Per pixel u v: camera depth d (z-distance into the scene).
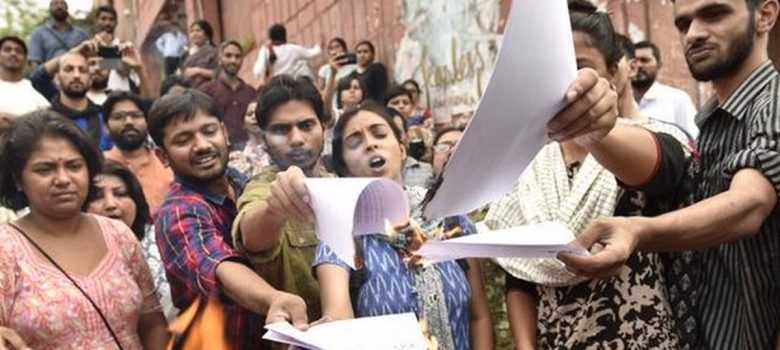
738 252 1.98
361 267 2.40
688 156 2.10
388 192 1.66
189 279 2.36
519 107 1.37
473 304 2.60
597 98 1.45
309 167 2.69
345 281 2.34
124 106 4.69
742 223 1.75
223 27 17.61
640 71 5.12
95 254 2.65
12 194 2.67
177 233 2.43
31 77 6.88
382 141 2.67
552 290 2.35
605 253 1.57
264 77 10.42
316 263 2.38
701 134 2.12
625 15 6.30
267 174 2.52
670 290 2.21
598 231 1.61
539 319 2.39
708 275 2.08
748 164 1.84
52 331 2.46
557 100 1.40
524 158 1.48
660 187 1.94
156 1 18.97
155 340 2.75
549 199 2.33
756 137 1.91
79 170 2.62
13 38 6.05
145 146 4.74
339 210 1.60
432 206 1.47
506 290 2.52
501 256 1.59
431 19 9.13
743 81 2.05
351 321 1.98
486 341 2.57
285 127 2.66
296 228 2.49
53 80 6.84
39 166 2.57
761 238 1.95
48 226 2.61
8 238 2.54
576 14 2.29
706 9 2.04
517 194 2.43
